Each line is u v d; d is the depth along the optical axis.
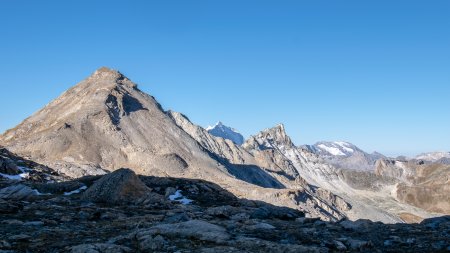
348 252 19.05
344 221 28.28
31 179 80.19
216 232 21.03
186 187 68.38
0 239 20.98
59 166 140.25
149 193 50.97
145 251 18.45
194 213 35.28
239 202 59.31
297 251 17.78
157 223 28.23
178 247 18.83
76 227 27.08
